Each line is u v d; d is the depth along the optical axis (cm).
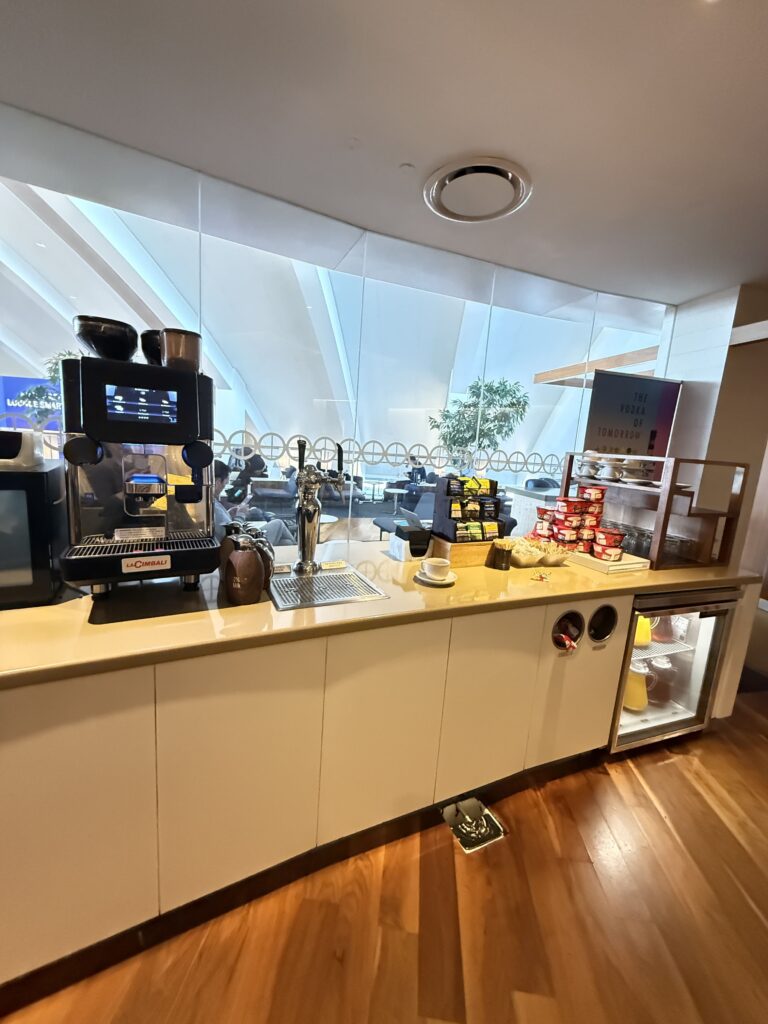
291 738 121
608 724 185
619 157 140
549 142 135
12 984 104
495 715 156
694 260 213
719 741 208
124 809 103
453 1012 103
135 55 109
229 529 142
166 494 125
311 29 99
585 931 123
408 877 136
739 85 109
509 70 108
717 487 265
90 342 114
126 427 107
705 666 206
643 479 215
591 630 173
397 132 134
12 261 158
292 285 207
